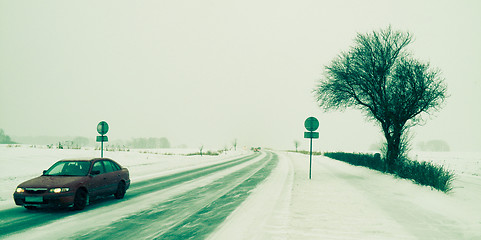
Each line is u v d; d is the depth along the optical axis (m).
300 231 6.40
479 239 6.07
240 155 55.88
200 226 6.81
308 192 11.76
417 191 12.05
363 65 18.61
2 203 9.34
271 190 12.39
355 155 29.80
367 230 6.56
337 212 8.27
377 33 19.09
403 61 18.05
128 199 10.41
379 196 10.89
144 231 6.39
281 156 50.50
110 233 6.21
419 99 16.61
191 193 11.69
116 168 10.73
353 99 19.88
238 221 7.27
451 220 7.58
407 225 7.04
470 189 13.10
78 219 7.44
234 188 13.04
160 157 34.19
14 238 5.78
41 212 8.23
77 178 8.62
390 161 18.61
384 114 18.58
